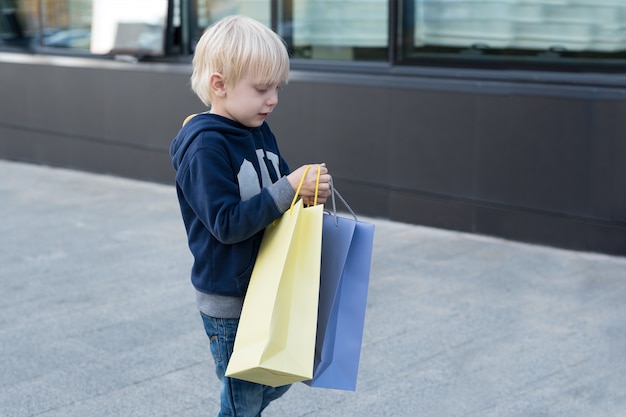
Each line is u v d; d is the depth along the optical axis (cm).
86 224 698
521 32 602
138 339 448
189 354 427
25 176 902
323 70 704
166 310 493
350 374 244
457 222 639
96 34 878
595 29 568
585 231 577
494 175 613
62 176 899
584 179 571
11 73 964
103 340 446
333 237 241
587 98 561
